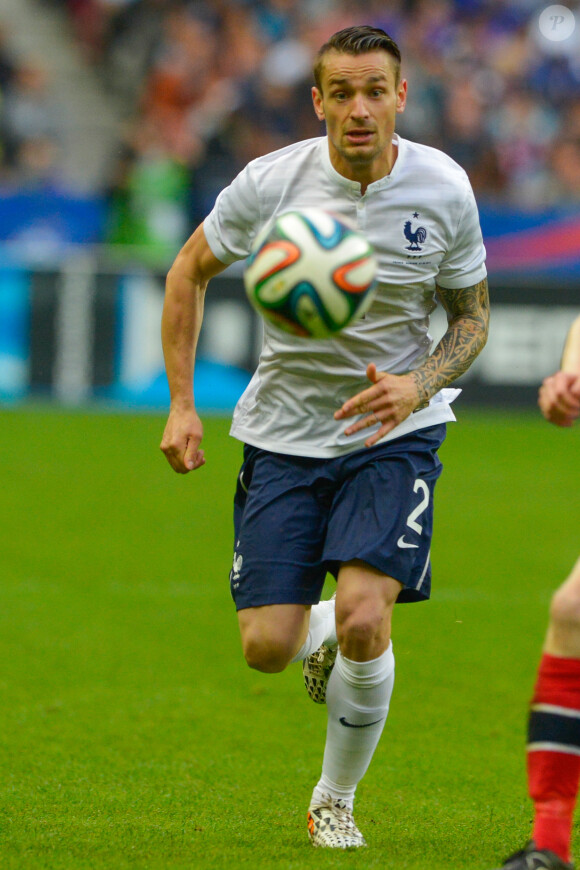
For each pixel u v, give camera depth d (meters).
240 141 64.19
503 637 26.92
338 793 14.45
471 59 69.12
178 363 15.56
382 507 14.18
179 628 27.72
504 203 57.44
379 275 14.51
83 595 30.36
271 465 14.98
